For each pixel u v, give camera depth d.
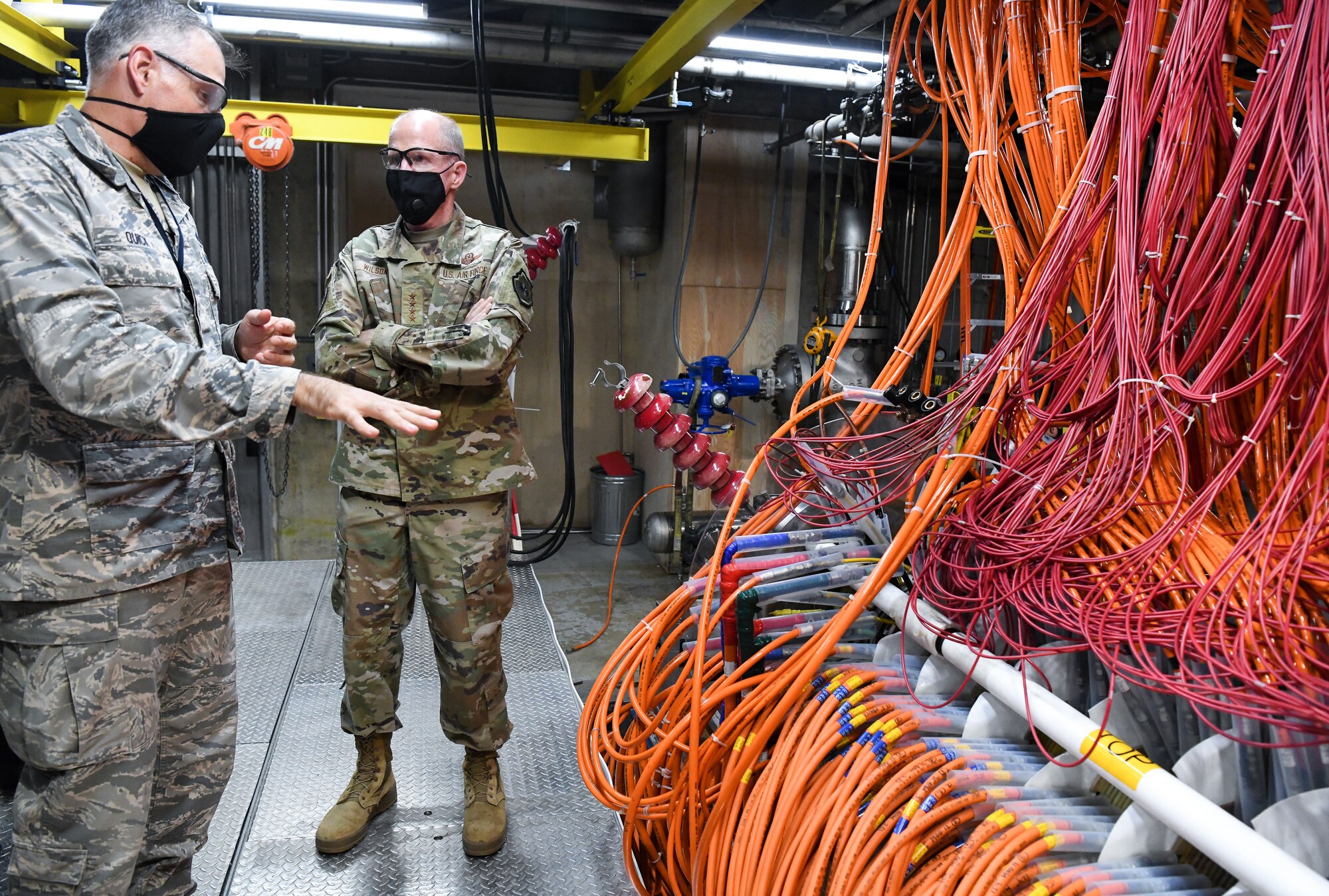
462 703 2.05
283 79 4.66
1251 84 1.86
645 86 3.72
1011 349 1.65
